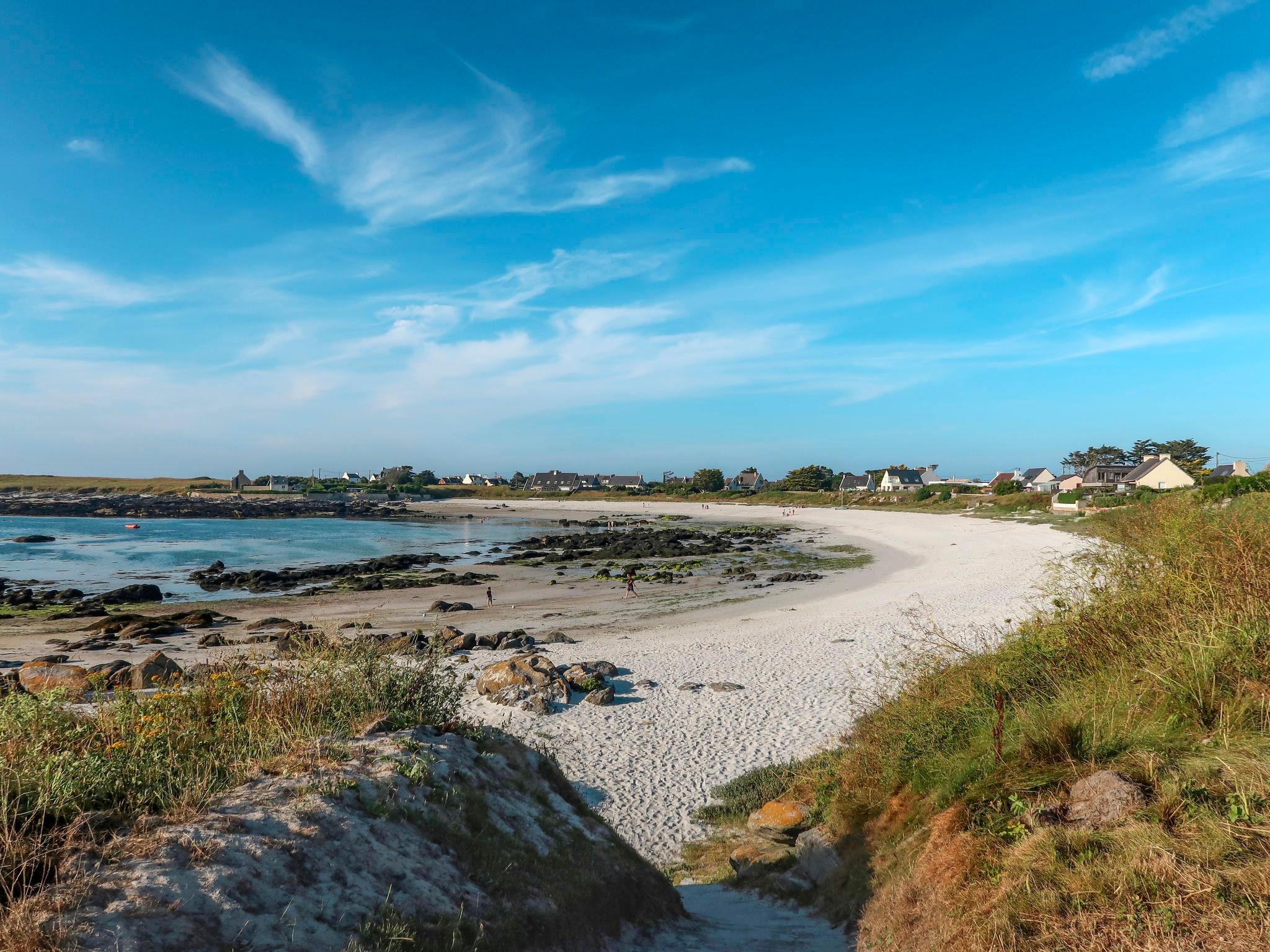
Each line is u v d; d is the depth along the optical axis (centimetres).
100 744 500
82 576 4572
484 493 16900
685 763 1352
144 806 420
